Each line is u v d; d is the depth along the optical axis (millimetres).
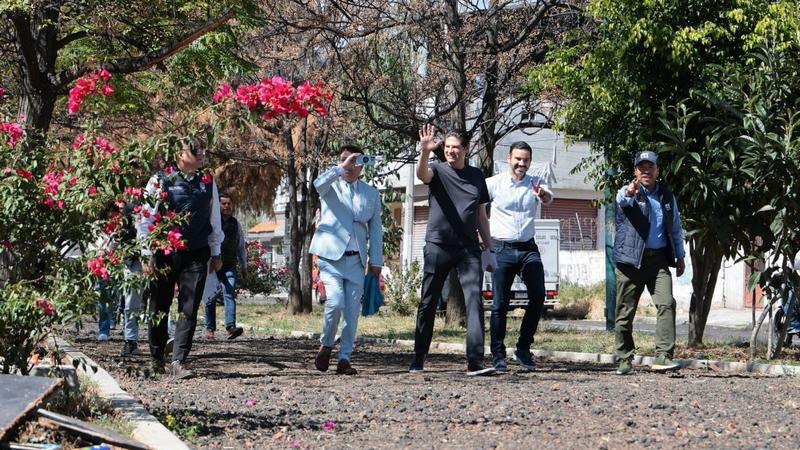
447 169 13125
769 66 14977
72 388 8547
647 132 16469
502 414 9266
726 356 15781
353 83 23312
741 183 15172
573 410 9492
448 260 13109
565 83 17359
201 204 12180
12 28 16391
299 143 31391
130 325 15133
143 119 19734
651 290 13445
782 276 14805
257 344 18906
